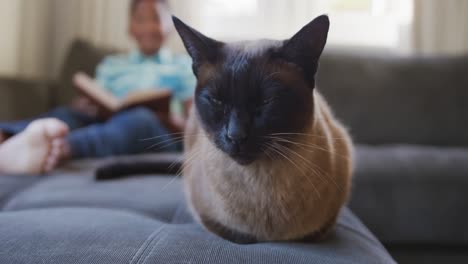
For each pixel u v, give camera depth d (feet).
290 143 2.29
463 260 4.04
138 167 3.70
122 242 1.95
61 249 1.85
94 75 5.99
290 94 2.22
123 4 6.99
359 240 2.46
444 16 6.84
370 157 4.44
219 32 7.32
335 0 7.16
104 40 6.99
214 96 2.29
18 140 3.62
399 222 4.02
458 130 5.44
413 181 4.04
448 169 4.12
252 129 2.19
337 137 2.78
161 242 1.98
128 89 5.67
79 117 4.84
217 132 2.32
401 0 6.90
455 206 3.97
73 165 3.98
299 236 2.37
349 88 5.66
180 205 3.00
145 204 2.92
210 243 2.02
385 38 7.14
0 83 5.04
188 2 6.80
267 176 2.29
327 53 5.93
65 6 7.02
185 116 5.36
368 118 5.58
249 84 2.17
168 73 5.77
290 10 7.03
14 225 2.11
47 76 7.14
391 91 5.63
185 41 2.45
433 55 5.98
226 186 2.36
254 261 1.81
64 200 2.91
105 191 3.12
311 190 2.29
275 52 2.26
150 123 4.44
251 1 7.27
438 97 5.56
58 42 7.10
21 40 6.78
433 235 4.01
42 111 5.49
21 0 6.71
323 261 1.88
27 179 3.49
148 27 5.90
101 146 4.19
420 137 5.51
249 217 2.37
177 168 3.74
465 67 5.67
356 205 4.05
